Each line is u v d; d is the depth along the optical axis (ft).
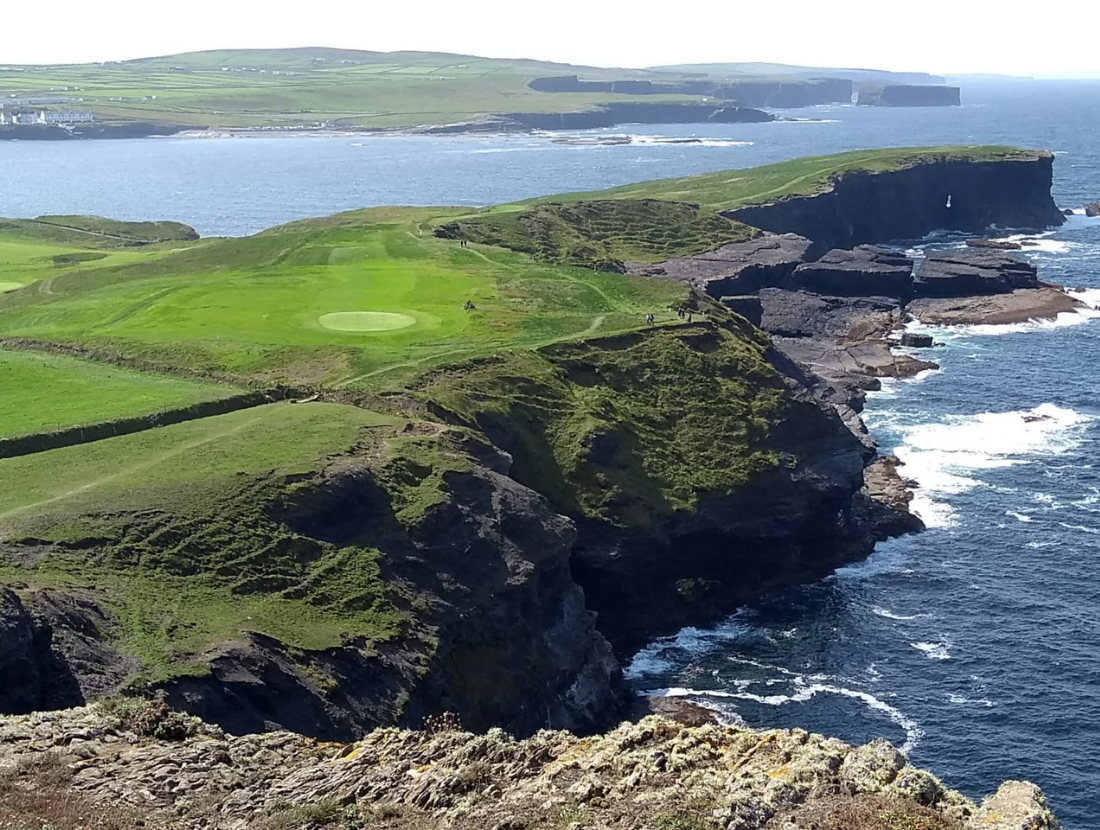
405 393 242.78
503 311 318.04
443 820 84.64
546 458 248.11
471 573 191.11
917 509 286.46
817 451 277.85
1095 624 229.25
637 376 281.33
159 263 393.29
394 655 167.12
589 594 237.66
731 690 213.66
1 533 160.97
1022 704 201.77
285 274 362.94
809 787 83.61
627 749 94.02
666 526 246.06
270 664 150.00
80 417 219.20
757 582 256.11
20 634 128.88
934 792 83.41
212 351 272.72
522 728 185.98
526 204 550.77
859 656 222.48
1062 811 171.32
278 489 184.34
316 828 84.28
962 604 240.53
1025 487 297.94
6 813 83.92
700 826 77.10
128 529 167.73
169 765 96.32
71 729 102.99
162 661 141.69
